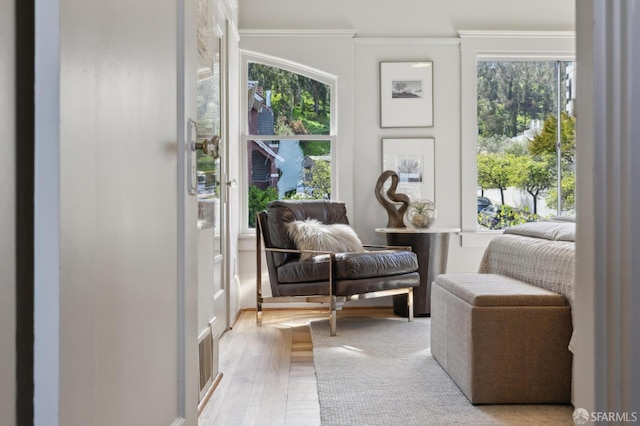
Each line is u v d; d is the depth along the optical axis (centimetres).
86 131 85
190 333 139
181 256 135
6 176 73
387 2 477
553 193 485
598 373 84
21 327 77
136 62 108
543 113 487
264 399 242
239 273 469
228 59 403
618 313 82
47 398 75
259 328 396
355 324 405
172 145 131
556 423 209
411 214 454
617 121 82
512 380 229
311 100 481
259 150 480
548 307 230
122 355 100
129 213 104
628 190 82
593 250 85
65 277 78
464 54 477
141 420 110
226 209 390
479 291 239
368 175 475
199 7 253
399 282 395
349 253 377
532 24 481
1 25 71
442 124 477
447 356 271
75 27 81
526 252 274
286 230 402
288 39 472
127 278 103
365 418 216
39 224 75
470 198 476
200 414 224
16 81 75
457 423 210
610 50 83
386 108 476
